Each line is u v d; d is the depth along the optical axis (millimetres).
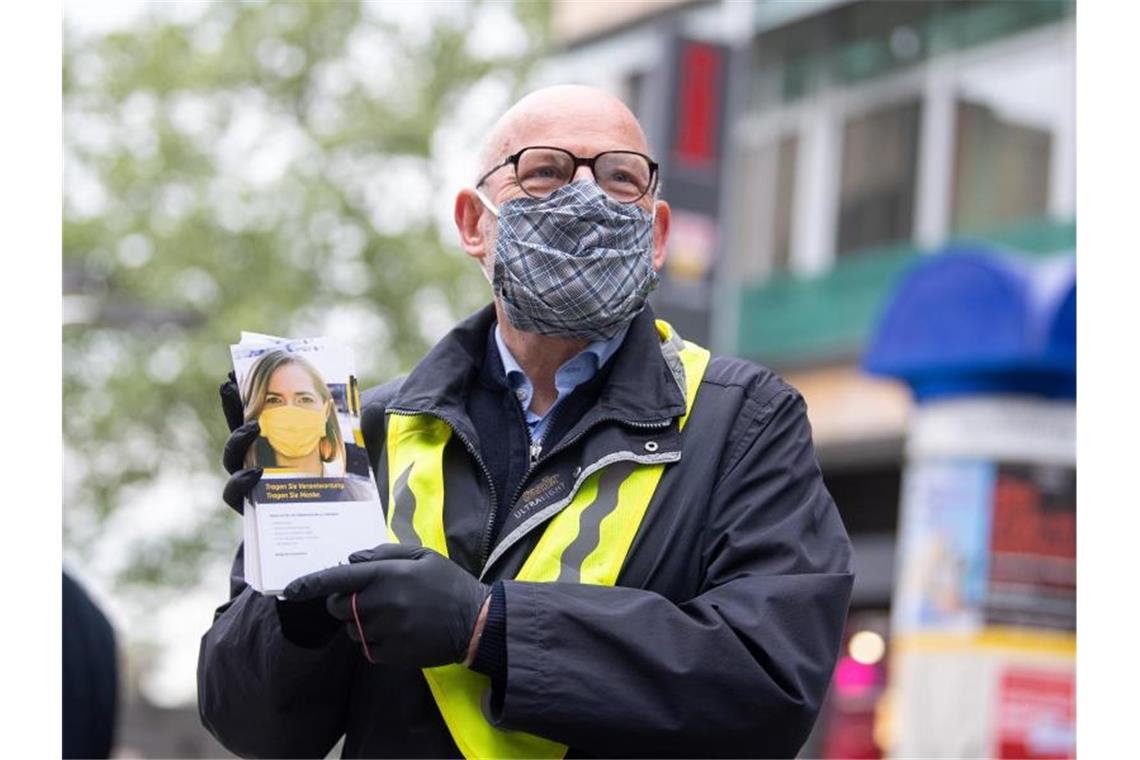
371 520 2924
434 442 3180
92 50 19094
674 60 13648
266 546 2854
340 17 19219
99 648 3961
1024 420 10328
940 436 10523
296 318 18172
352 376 2994
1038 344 10148
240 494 2887
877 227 14609
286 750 3098
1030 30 13555
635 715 2797
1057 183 13266
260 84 19266
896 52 14570
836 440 14555
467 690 2980
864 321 14516
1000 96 13766
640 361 3156
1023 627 10266
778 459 3062
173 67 18984
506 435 3197
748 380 3168
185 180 18641
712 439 3086
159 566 19109
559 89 3234
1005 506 10305
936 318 10531
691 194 13578
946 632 10352
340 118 18938
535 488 3082
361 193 18859
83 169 18781
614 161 3156
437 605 2764
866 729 13156
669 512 3037
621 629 2820
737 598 2896
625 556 3004
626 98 15406
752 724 2836
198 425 18969
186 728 20297
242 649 3002
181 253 18062
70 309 16531
